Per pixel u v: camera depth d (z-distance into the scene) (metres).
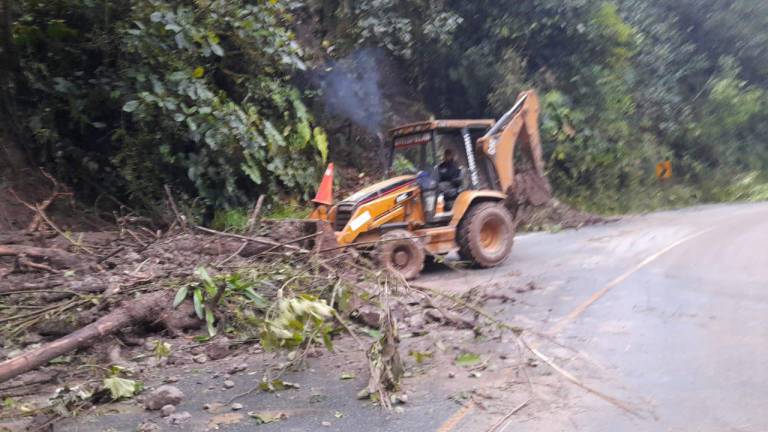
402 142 11.64
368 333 6.63
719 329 6.67
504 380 5.55
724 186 24.39
